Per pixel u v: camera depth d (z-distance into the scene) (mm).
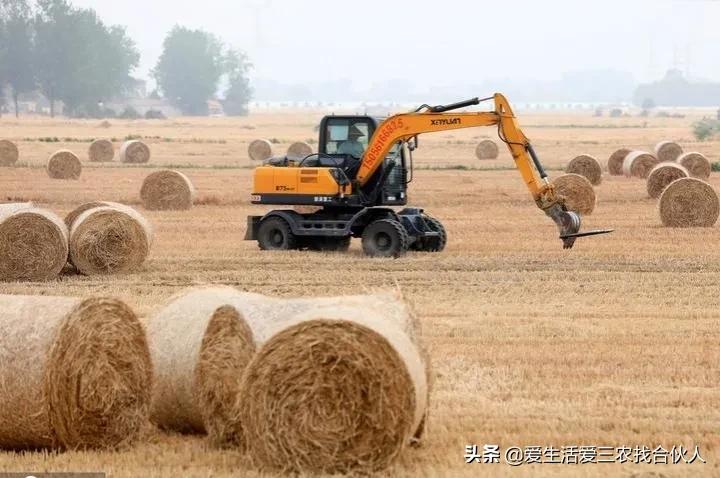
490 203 93188
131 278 54594
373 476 25297
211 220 80438
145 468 26328
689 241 68188
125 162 146750
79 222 55688
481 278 54594
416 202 93812
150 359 28578
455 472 25938
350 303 28500
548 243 67688
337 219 64188
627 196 98625
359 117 64625
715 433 29734
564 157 159000
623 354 38625
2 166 133125
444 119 61750
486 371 36469
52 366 26891
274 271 56656
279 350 25531
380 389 25188
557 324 43688
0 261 53312
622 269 57594
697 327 43312
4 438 27688
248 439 25812
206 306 29469
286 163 65875
